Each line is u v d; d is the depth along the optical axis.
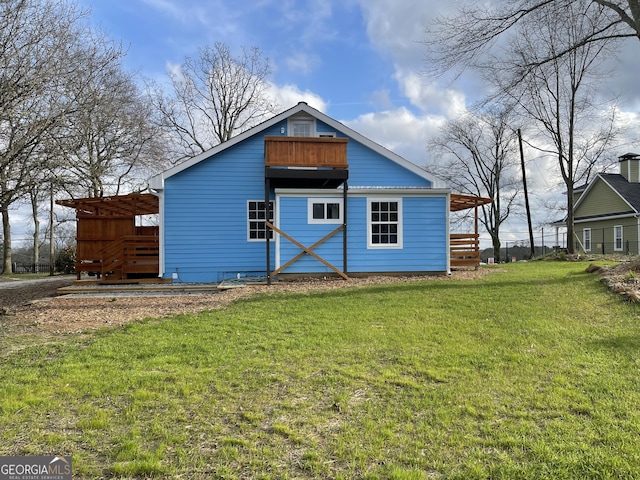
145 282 14.05
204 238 14.47
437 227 13.35
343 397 4.12
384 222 13.17
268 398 4.16
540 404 3.89
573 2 12.10
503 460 3.03
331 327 6.87
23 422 3.68
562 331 6.26
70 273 27.20
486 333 6.30
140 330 6.98
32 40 9.34
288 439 3.38
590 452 3.08
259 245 14.74
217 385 4.47
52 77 9.65
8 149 9.19
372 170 15.49
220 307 8.93
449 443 3.28
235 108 34.72
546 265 17.31
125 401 4.12
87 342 6.32
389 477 2.86
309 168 14.29
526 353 5.34
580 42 12.73
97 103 12.34
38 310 9.10
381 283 11.52
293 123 15.30
